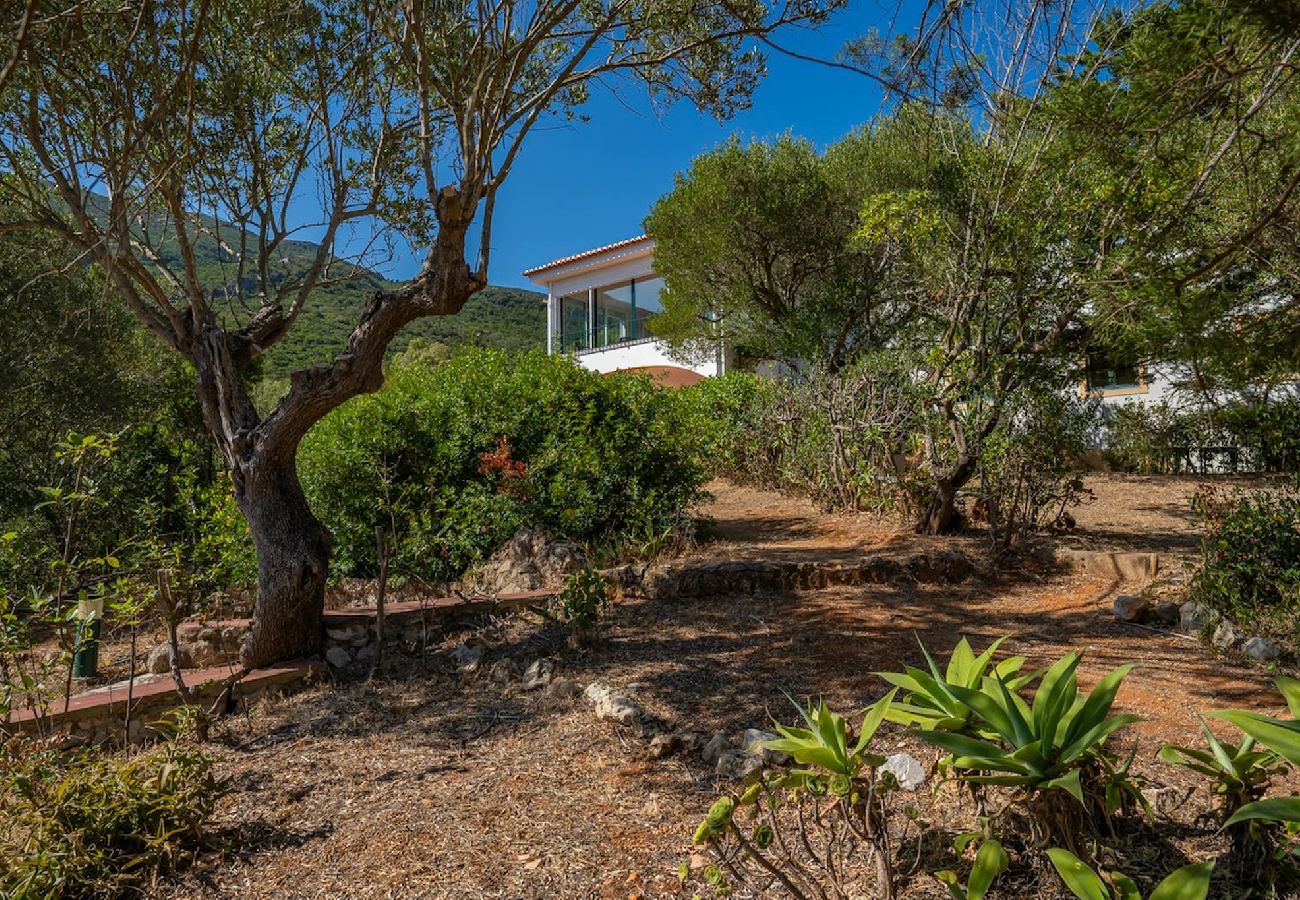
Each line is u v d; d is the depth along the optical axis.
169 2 5.40
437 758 4.20
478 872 3.05
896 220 8.52
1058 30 4.36
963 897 2.17
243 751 4.49
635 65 6.15
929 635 5.68
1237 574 5.54
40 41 5.04
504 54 5.44
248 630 5.81
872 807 2.40
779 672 5.02
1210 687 4.48
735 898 2.69
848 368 10.19
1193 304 3.85
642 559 7.76
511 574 7.41
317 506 8.28
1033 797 2.45
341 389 5.43
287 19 6.02
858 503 9.63
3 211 8.20
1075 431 7.95
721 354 17.77
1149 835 2.76
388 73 6.72
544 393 9.26
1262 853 2.38
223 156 6.40
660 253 16.42
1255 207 4.52
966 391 7.98
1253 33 3.44
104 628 7.39
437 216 5.29
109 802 3.38
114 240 5.48
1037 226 7.01
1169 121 3.94
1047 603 6.47
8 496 12.59
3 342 12.54
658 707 4.55
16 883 3.00
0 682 4.42
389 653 5.86
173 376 15.35
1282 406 7.69
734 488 12.44
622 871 2.96
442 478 8.60
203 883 3.17
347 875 3.12
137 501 9.45
